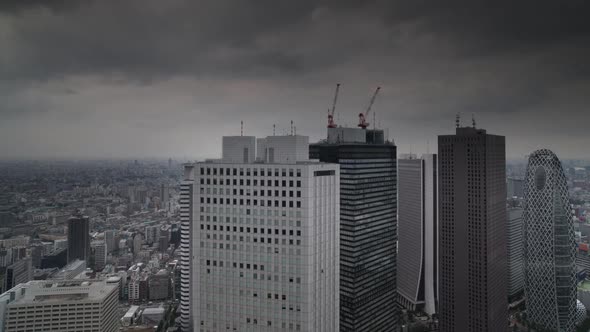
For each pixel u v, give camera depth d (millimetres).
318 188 185375
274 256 182000
